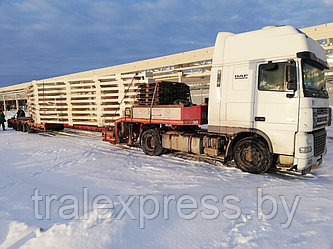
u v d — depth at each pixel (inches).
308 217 121.0
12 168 231.9
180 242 100.4
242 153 215.8
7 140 422.3
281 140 190.2
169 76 615.2
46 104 469.1
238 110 210.8
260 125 199.5
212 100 226.5
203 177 197.5
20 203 144.4
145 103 291.9
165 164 243.6
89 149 330.3
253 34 204.5
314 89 195.6
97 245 98.1
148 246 97.6
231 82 213.8
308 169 197.9
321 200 143.7
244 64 206.4
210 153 233.5
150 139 294.4
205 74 548.4
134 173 211.2
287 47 186.2
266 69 192.7
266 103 195.3
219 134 230.2
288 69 176.4
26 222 117.6
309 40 188.1
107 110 361.7
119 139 331.6
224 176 200.7
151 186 173.8
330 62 401.4
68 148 337.7
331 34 347.3
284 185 176.4
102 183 182.7
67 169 226.1
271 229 109.5
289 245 97.0
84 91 382.3
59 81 423.5
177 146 259.8
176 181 186.7
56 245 99.0
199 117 240.2
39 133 527.2
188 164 243.6
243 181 186.5
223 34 222.2
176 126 276.2
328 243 97.3
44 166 238.4
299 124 181.6
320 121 197.6
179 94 306.3
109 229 109.0
